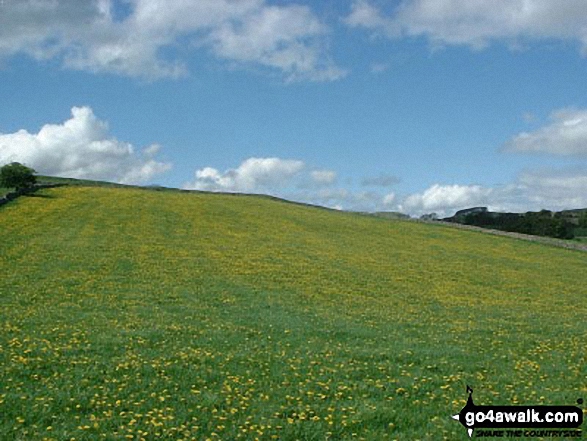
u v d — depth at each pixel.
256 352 21.67
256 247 59.47
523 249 75.62
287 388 17.36
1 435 13.13
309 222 84.75
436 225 94.12
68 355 20.33
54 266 42.78
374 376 19.05
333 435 14.03
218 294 35.69
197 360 20.30
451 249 71.06
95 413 14.84
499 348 24.47
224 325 26.83
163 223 71.44
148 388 16.95
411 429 14.50
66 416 14.53
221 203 98.06
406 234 81.50
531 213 119.06
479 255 67.94
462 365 20.97
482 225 116.88
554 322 32.44
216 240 62.31
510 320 32.47
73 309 29.53
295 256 55.59
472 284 48.16
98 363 19.36
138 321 27.06
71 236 57.56
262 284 40.34
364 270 50.78
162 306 31.39
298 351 22.12
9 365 18.50
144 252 51.53
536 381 19.33
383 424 14.80
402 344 24.09
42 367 18.69
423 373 19.66
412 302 37.69
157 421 14.38
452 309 35.72
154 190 113.38
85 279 38.59
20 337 22.72
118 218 72.19
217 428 14.06
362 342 24.28
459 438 14.07
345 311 32.47
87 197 89.69
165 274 42.09
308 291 38.84
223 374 18.61
